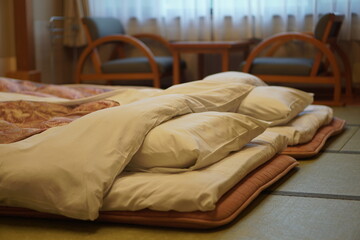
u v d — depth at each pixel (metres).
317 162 2.45
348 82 4.69
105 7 5.44
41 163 1.67
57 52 5.63
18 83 3.32
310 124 2.76
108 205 1.66
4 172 1.68
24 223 1.73
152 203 1.61
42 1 5.39
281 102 2.65
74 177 1.63
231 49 4.66
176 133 1.77
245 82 2.97
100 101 2.54
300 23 4.89
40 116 2.51
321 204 1.84
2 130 2.19
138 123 1.79
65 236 1.61
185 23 5.21
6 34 5.18
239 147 2.02
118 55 5.44
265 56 4.79
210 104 2.31
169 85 5.52
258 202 1.87
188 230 1.62
